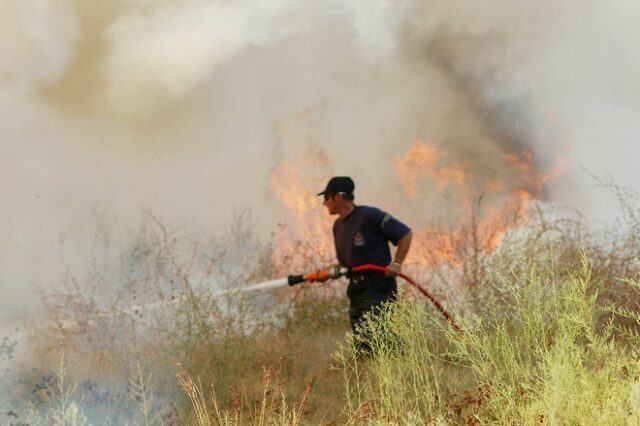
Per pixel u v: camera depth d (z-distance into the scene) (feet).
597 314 53.42
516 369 41.65
